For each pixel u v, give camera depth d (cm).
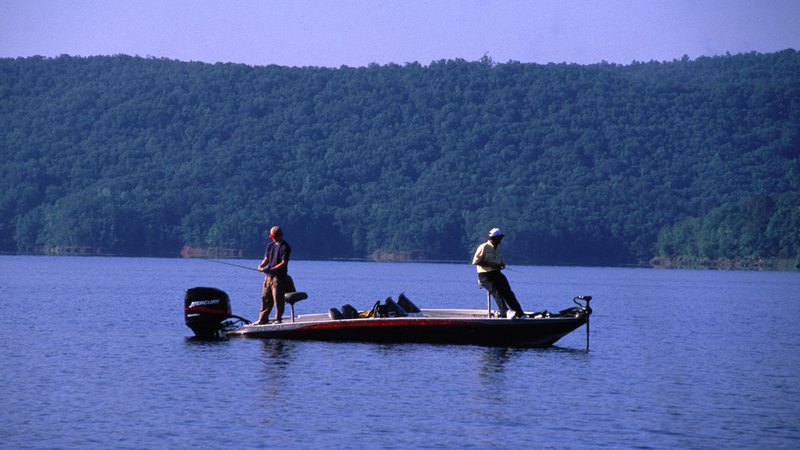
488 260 5241
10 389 3628
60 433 2973
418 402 3512
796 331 6950
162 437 2947
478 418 3272
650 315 8488
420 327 5150
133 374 4006
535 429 3136
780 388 4012
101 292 10544
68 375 3962
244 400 3488
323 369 4219
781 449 2950
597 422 3253
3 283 12631
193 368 4191
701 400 3691
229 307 5325
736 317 8506
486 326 5125
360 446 2894
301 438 2966
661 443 2995
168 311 7462
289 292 5353
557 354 4972
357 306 9056
